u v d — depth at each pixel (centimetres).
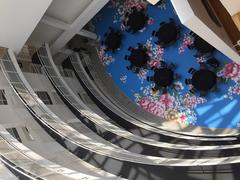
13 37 853
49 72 1022
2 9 720
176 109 948
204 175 675
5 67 898
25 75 987
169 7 981
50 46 1082
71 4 938
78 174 705
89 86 1108
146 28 1024
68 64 1158
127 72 1061
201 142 834
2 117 816
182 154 779
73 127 936
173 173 698
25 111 882
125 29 1071
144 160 743
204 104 902
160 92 984
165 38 963
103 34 1126
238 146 716
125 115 1006
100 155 785
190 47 932
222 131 857
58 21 974
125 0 1077
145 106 1011
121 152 799
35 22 834
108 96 1073
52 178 662
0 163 689
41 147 805
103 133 913
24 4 739
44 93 989
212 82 882
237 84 857
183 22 435
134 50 1037
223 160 675
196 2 483
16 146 713
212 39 491
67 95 996
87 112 970
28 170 653
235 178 645
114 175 751
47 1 774
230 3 465
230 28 580
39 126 871
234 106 857
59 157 792
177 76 952
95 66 1144
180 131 916
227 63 874
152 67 1005
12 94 891
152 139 904
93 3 942
